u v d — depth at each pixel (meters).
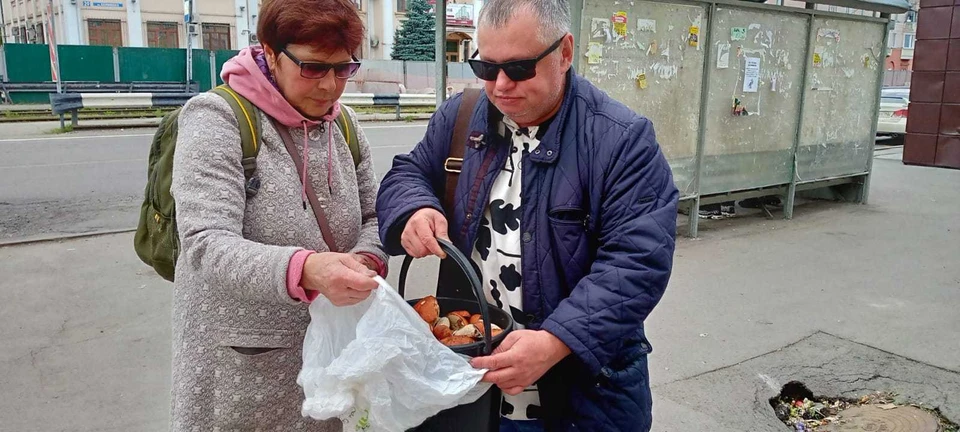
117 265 5.09
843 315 4.28
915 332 4.02
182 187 1.54
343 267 1.42
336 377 1.35
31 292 4.55
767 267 5.25
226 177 1.55
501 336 1.54
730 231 6.39
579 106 1.69
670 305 4.43
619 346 1.54
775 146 6.62
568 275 1.67
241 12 33.91
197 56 22.19
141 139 12.06
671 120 5.76
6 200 7.30
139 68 21.56
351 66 1.65
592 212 1.64
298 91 1.62
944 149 8.94
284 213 1.65
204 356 1.66
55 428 3.00
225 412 1.67
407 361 1.38
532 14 1.51
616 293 1.51
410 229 1.67
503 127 1.77
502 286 1.78
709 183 6.17
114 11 31.42
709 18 5.79
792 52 6.52
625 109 1.68
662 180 1.62
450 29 35.38
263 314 1.65
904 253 5.64
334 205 1.77
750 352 3.75
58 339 3.86
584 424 1.71
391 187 1.83
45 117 15.49
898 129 13.47
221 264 1.46
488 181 1.75
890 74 34.88
